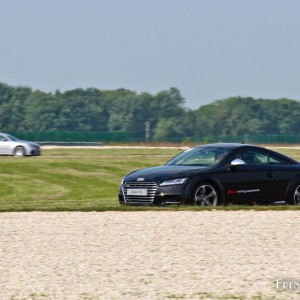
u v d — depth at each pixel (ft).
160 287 79.66
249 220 117.80
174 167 140.15
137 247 98.22
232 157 140.46
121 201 140.77
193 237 104.22
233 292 77.87
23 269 87.30
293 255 93.25
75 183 254.06
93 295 76.89
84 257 92.89
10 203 150.71
